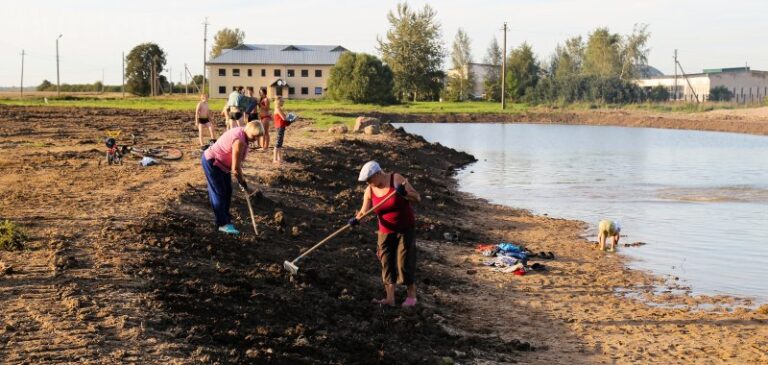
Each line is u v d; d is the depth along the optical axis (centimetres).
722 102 9094
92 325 774
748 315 1172
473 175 3016
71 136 2895
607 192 2516
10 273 909
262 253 1177
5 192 1477
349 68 8706
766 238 1755
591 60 11294
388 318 1016
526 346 990
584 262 1518
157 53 13075
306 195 1775
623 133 5962
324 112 6706
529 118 7700
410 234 1056
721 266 1494
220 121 4209
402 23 10700
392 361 850
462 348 961
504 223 1931
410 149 3306
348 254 1319
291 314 927
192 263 1034
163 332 785
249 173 1909
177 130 3419
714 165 3409
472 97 12169
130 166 1909
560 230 1850
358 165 2556
